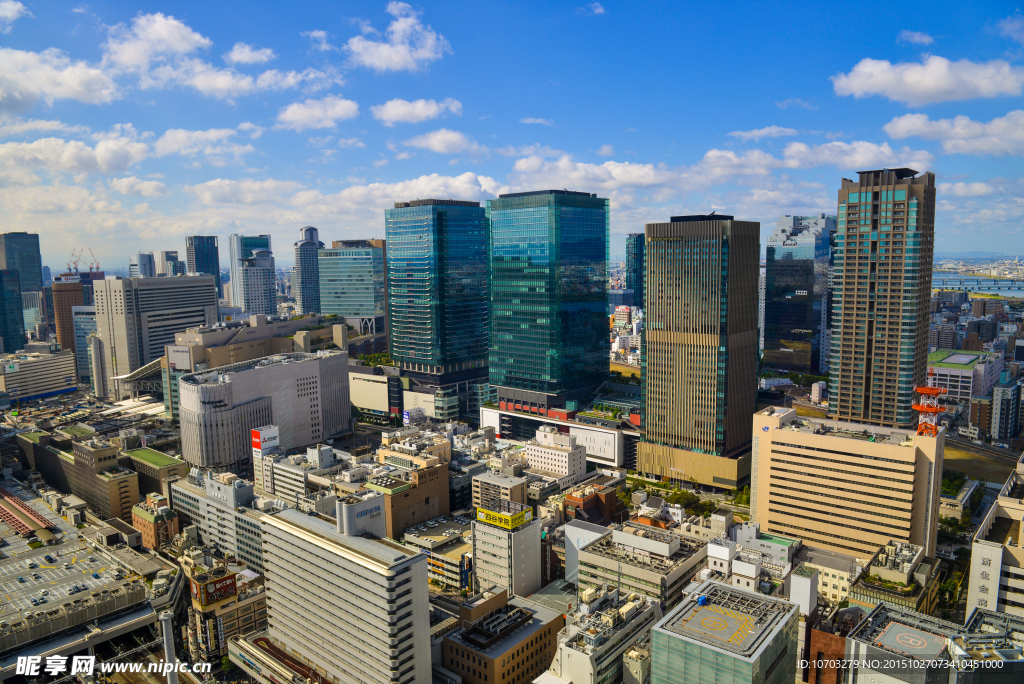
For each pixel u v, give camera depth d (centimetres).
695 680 16125
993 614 19650
